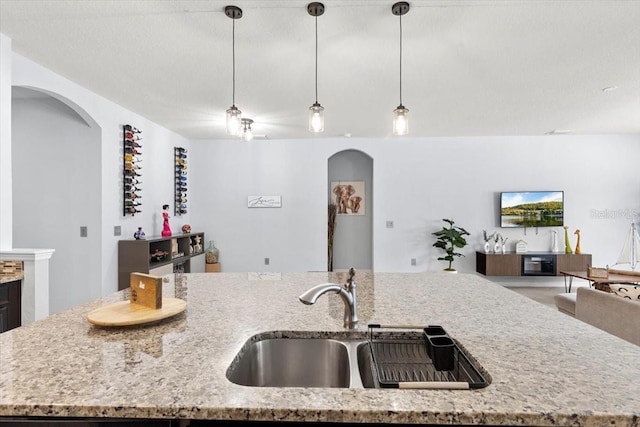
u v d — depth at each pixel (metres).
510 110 4.21
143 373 0.87
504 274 5.39
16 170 3.77
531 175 5.70
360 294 1.72
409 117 4.54
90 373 0.86
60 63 2.87
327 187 5.99
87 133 3.71
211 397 0.76
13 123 3.75
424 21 2.25
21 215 3.77
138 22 2.26
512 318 1.32
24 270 2.31
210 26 2.31
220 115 4.38
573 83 3.31
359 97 3.73
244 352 1.08
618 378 0.84
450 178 5.78
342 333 1.20
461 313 1.39
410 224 5.82
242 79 3.21
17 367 0.89
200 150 5.89
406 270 5.84
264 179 5.87
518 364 0.92
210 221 5.89
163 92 3.56
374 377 0.92
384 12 2.15
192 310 1.44
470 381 0.93
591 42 2.51
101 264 3.71
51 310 3.76
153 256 4.28
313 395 0.77
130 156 4.11
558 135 5.65
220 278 2.12
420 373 1.10
